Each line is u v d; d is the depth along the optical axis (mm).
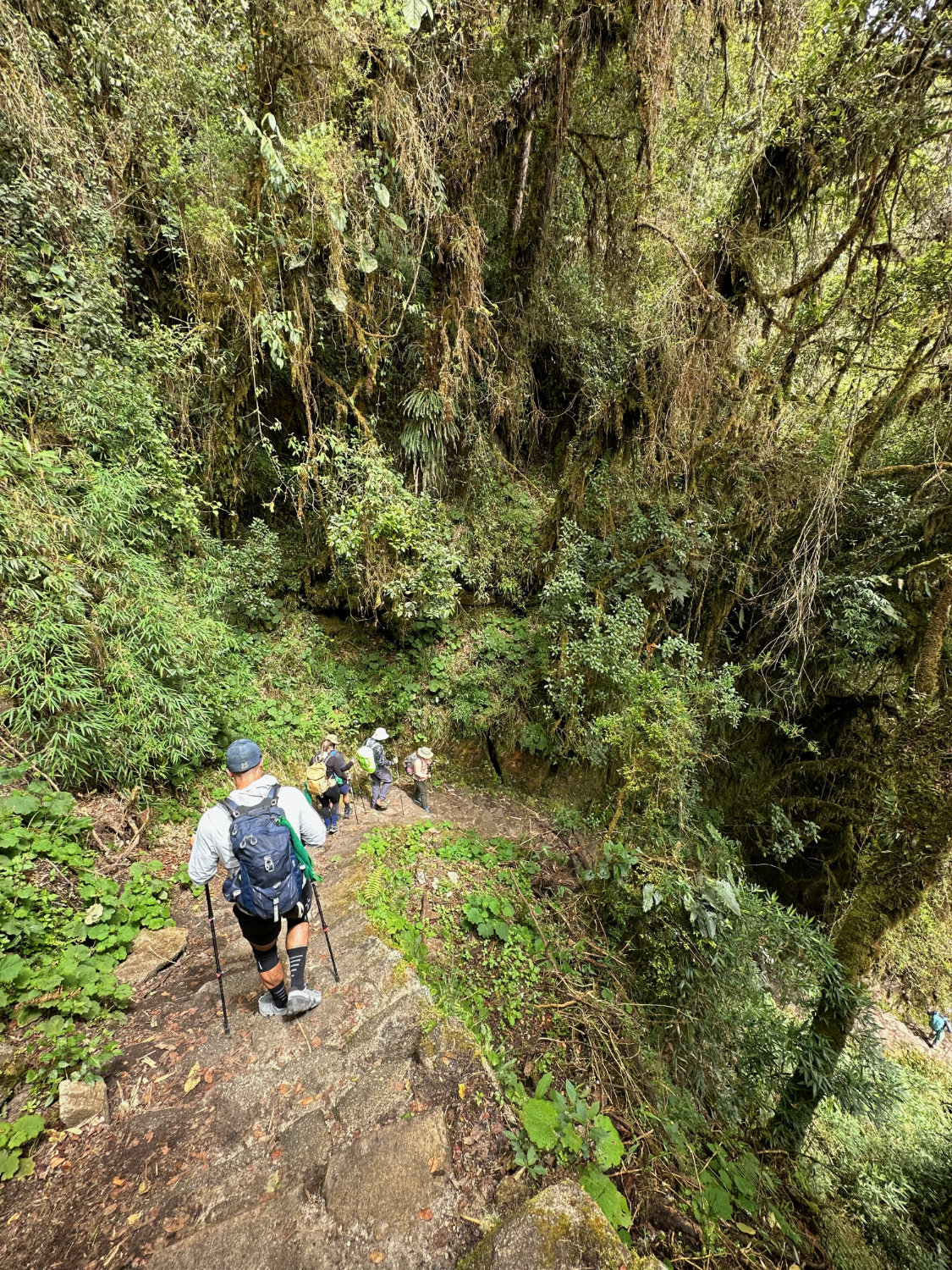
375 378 7195
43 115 4855
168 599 5375
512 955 4949
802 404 7273
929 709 5734
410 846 6027
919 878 5387
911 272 5746
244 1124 2393
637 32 5445
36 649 3986
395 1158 2164
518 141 6574
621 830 5676
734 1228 3535
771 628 8172
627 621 7320
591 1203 2012
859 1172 6164
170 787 5250
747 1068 5090
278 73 5535
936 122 4945
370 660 8797
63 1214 1984
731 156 6578
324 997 3115
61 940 3236
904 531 6988
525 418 9414
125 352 5629
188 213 5625
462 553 8594
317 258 6324
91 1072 2584
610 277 7738
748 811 9367
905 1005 9984
